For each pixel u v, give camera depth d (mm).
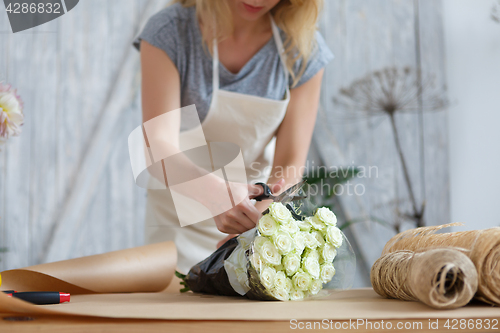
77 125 2584
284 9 1161
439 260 422
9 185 2490
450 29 2875
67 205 2518
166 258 795
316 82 1229
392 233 2742
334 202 2729
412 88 2830
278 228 574
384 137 2803
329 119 2770
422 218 2533
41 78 2557
